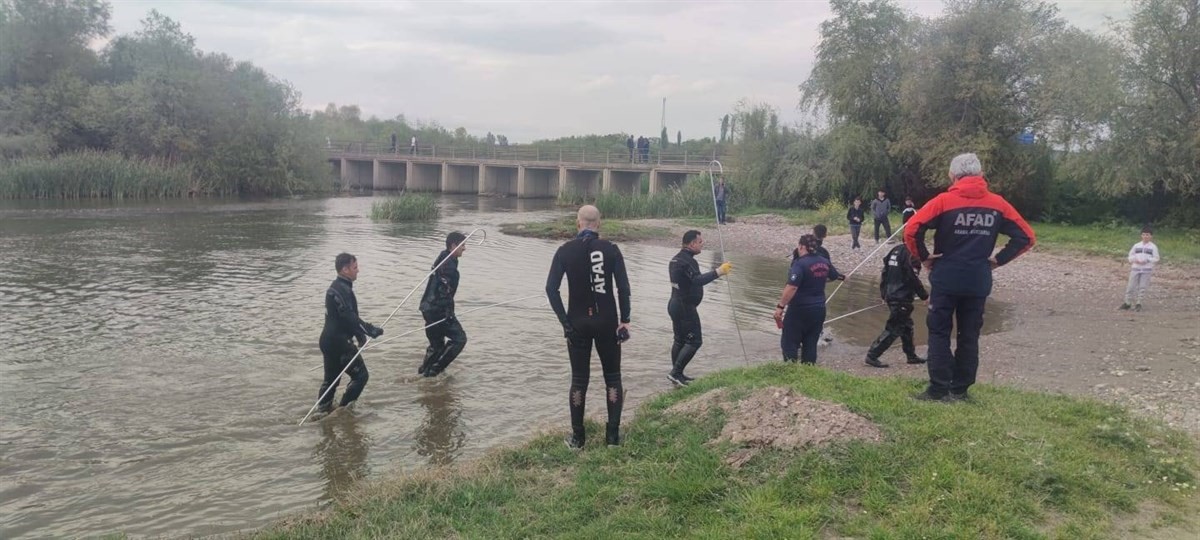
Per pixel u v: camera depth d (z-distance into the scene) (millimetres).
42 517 5527
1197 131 22391
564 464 5797
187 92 51000
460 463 6215
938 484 4695
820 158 35781
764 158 37719
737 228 29594
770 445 5352
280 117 56250
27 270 17188
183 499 5828
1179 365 9594
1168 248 21234
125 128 50312
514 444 6809
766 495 4715
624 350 10773
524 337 11367
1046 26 29688
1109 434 5566
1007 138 29266
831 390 6586
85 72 55531
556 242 25297
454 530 4727
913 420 5652
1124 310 14195
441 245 23469
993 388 6992
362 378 8016
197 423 7469
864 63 33219
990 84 28125
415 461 6582
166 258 19594
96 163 43250
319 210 38781
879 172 33531
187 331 11273
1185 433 6184
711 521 4527
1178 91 23531
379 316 12719
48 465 6438
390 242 24203
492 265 19484
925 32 30344
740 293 16125
